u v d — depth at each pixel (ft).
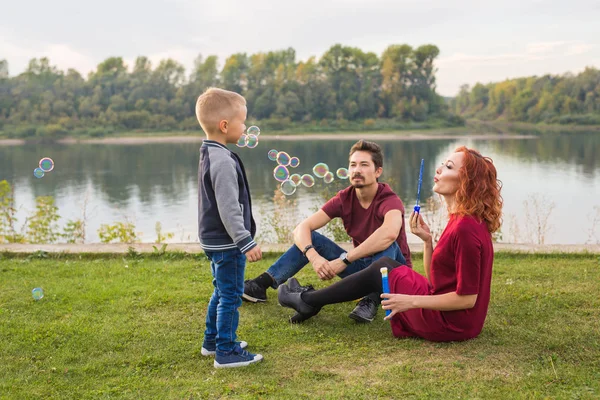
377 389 8.48
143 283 14.07
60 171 134.21
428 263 10.77
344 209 12.29
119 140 275.39
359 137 278.67
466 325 9.82
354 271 11.84
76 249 17.22
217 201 9.09
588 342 9.95
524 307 11.80
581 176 98.12
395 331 10.39
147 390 8.71
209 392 8.58
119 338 10.67
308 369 9.29
